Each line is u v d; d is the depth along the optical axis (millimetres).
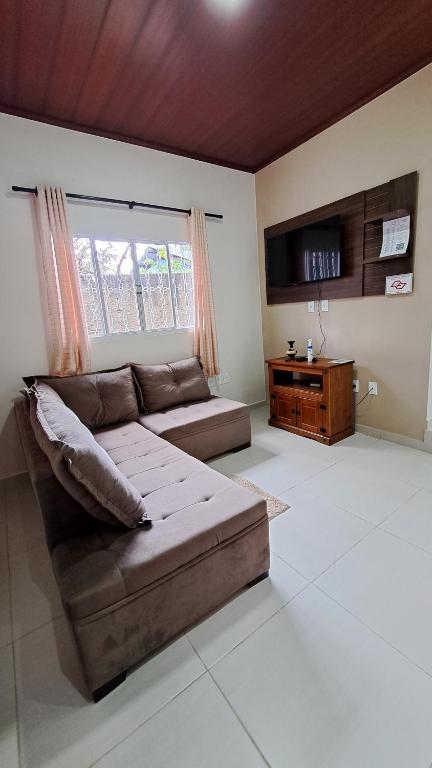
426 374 2541
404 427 2748
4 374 2537
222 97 2365
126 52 1908
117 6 1618
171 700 1073
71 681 1147
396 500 2035
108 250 2867
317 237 3049
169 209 3094
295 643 1225
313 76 2207
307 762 904
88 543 1227
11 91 2172
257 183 3623
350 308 2963
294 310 3518
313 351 3395
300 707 1029
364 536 1743
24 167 2434
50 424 1407
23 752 968
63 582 1063
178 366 3125
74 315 2654
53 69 2004
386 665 1131
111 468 1297
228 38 1850
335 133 2758
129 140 2828
